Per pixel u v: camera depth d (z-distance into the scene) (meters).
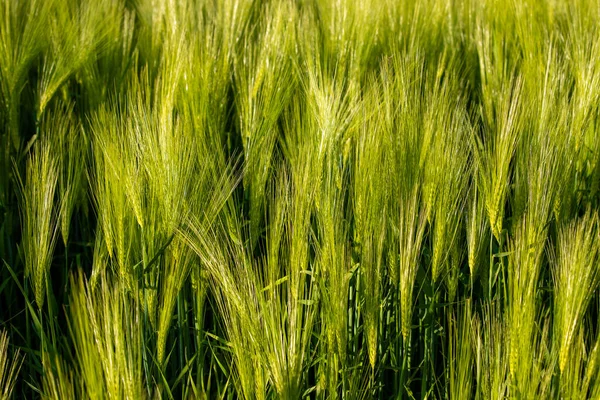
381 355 2.60
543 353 2.29
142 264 2.44
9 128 3.35
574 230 2.44
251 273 2.15
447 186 2.48
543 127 2.75
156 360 2.40
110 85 3.75
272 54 3.39
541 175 2.44
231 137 3.66
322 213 2.38
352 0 3.84
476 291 2.98
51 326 2.52
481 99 3.69
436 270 2.52
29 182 2.62
